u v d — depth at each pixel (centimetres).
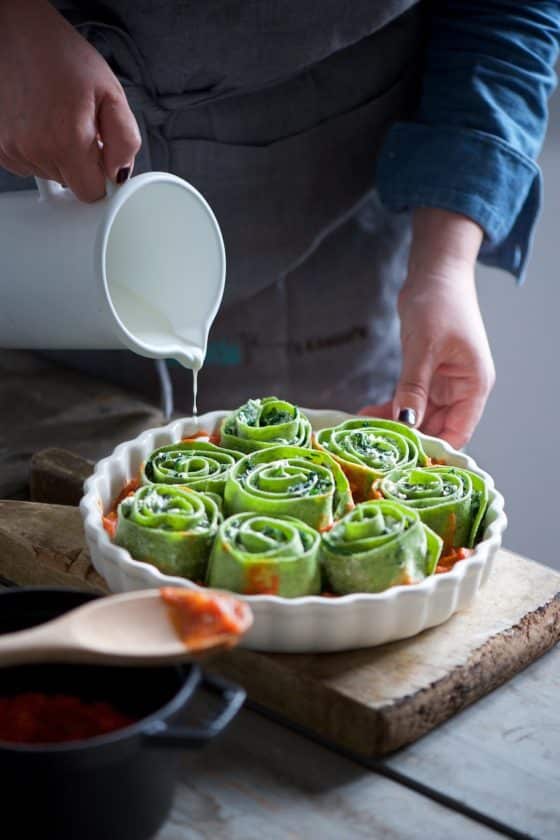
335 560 89
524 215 131
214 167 124
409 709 85
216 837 79
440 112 126
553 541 171
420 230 125
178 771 82
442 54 127
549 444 167
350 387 143
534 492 170
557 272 160
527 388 166
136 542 91
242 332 138
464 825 80
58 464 109
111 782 73
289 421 104
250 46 116
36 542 99
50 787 72
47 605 82
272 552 88
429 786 82
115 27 114
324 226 132
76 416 124
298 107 124
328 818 80
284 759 84
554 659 94
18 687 80
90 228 95
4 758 71
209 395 141
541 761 85
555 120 157
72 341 101
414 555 90
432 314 118
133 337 97
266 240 130
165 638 77
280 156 126
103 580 96
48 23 96
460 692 88
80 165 94
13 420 122
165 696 78
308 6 115
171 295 103
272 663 87
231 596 80
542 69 128
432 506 95
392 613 88
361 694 85
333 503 97
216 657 89
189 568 91
